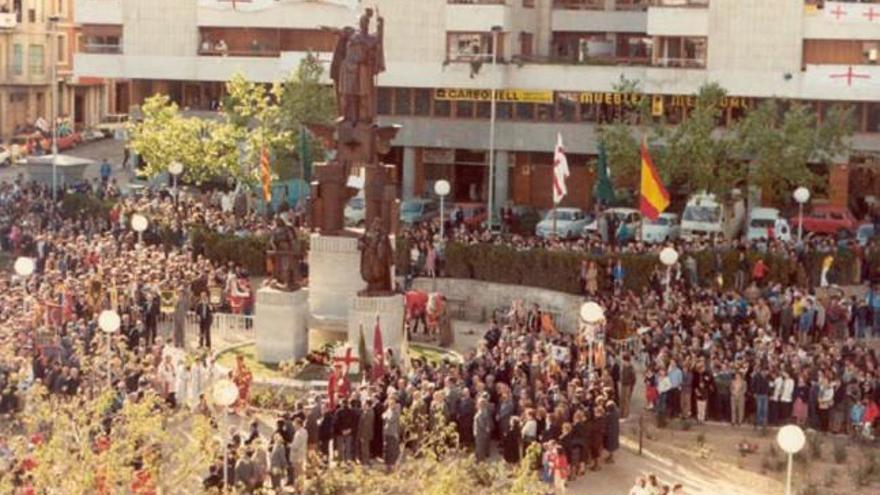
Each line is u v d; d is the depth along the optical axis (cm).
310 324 4684
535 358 4075
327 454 3606
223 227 5947
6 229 6069
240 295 5066
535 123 7925
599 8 8800
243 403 3984
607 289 5406
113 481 2772
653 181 5153
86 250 5353
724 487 3706
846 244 5938
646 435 4081
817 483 3753
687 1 7644
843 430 4128
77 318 4500
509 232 6938
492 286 5559
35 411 3316
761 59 7588
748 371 4194
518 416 3678
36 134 9931
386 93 8112
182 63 8450
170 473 3119
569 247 5566
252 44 8444
